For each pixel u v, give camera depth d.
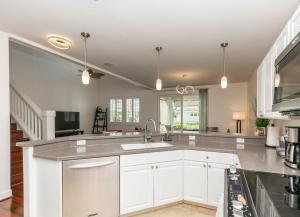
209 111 7.68
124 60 4.55
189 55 4.11
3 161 3.21
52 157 2.21
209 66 4.96
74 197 2.27
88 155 2.35
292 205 1.07
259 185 1.39
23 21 2.82
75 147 2.87
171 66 5.01
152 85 7.84
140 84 7.59
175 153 2.96
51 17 2.67
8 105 3.31
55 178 2.23
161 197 2.85
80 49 3.85
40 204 2.34
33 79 6.97
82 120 8.95
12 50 6.33
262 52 3.84
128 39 3.33
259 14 2.44
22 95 5.05
